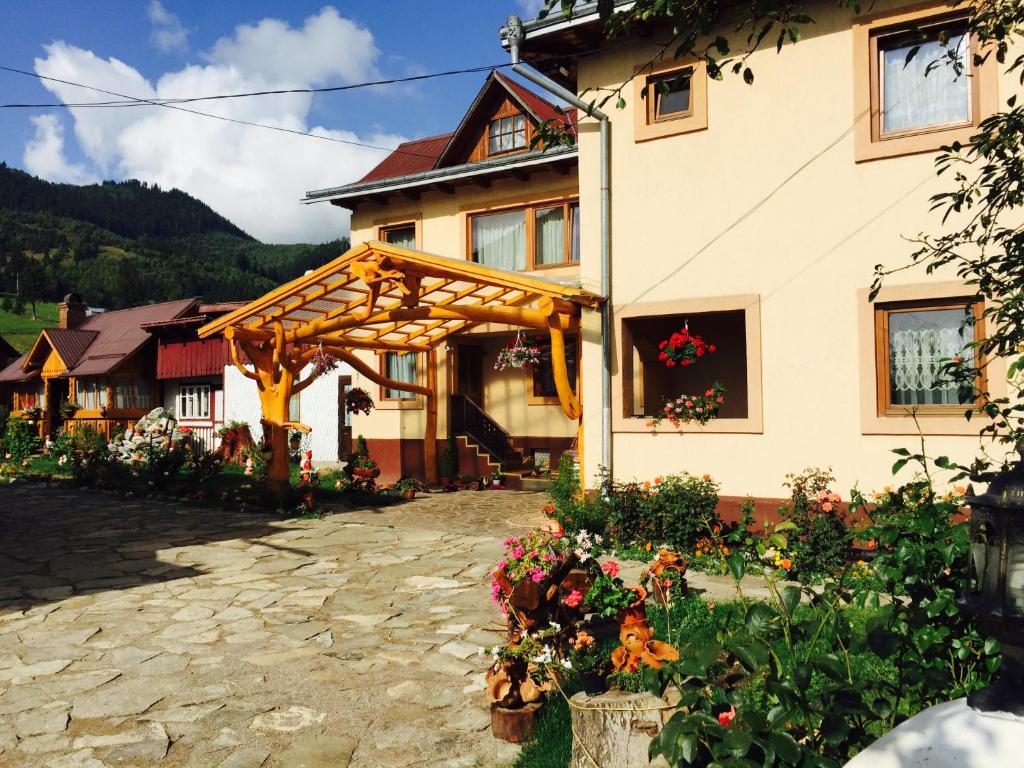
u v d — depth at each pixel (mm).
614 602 4789
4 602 7641
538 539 4852
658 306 10250
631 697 3717
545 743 4152
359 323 12508
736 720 2443
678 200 10156
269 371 14484
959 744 1769
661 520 9094
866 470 8836
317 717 4797
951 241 4559
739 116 9750
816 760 2346
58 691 5270
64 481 18031
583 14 9805
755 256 9625
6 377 35688
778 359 9422
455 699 5043
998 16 4184
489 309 11023
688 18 3600
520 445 16703
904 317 8859
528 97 15703
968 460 8211
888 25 8859
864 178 9000
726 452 9719
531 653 4539
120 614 7176
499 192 15172
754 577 7824
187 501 14594
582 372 10852
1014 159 3910
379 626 6691
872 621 2877
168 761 4238
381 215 16609
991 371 8180
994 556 1921
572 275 14273
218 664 5777
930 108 8805
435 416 16172
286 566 9102
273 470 14156
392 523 12000
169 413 22547
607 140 10602
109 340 30703
